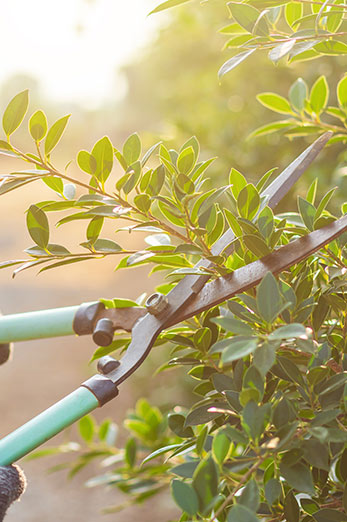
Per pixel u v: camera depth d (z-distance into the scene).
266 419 0.63
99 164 0.77
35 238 0.80
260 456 0.59
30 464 4.15
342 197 1.60
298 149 2.16
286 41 0.75
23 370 5.92
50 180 0.83
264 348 0.57
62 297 8.25
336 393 0.69
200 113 2.81
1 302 8.13
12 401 5.27
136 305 0.88
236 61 0.75
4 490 0.68
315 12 0.89
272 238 0.76
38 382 5.63
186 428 0.85
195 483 0.57
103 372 0.76
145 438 1.51
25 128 15.26
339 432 0.60
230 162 2.25
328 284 0.85
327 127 1.09
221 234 0.83
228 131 2.33
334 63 2.08
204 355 0.83
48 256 0.80
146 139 2.35
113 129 11.67
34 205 0.79
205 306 0.77
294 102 1.08
